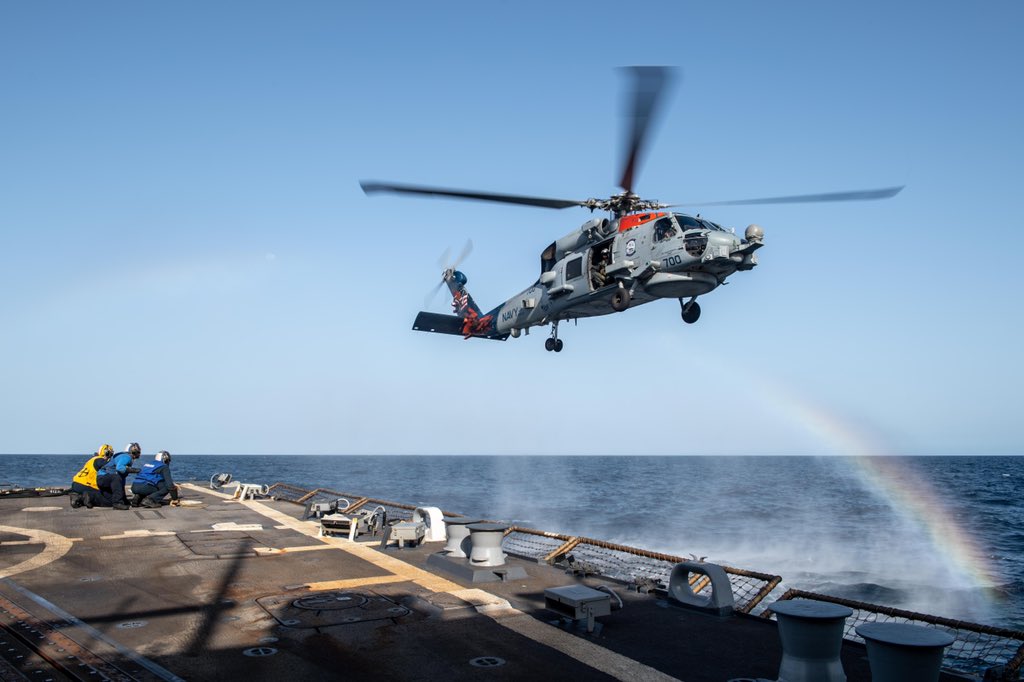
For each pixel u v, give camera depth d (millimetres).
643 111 11039
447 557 10352
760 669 6277
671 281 14062
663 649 6859
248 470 114312
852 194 11617
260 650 6504
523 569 10031
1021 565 26578
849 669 6395
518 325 19078
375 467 148000
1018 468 160875
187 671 5879
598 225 15633
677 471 140250
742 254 13781
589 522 40188
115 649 6410
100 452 17406
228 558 10867
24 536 12789
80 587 8852
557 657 6512
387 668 6094
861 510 48844
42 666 6000
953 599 21250
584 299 15977
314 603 8133
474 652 6586
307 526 14391
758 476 114062
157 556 10961
